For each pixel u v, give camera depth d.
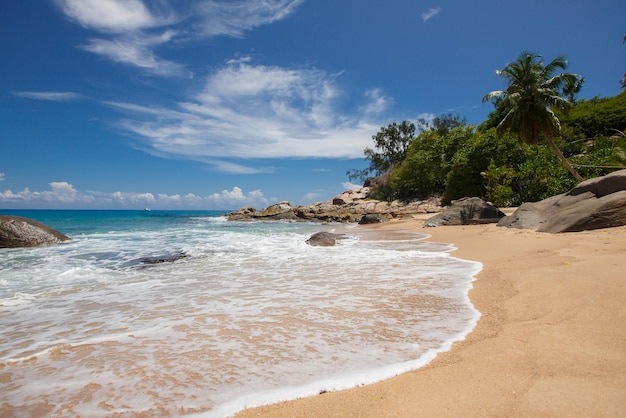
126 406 2.66
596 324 3.80
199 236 18.64
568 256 7.70
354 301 5.34
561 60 25.59
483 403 2.52
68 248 13.26
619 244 8.54
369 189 65.88
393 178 52.78
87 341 3.97
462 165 36.88
